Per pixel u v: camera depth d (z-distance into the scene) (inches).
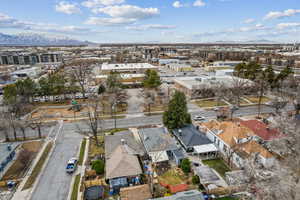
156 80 3056.1
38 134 1800.0
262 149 1261.1
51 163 1355.8
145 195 991.6
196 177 1126.4
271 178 822.5
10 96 2225.6
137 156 1384.1
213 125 1711.4
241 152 1299.2
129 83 3718.0
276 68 5108.3
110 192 1066.7
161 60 7135.8
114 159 1245.1
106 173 1159.0
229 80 3275.1
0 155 1328.7
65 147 1567.4
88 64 6505.9
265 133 1473.9
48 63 7204.7
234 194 1019.9
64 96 2896.2
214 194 1027.9
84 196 1042.1
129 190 1008.9
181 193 955.3
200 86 2906.0
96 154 1455.5
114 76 3100.4
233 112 2293.3
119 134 1612.9
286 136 1143.0
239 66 3811.5
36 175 1232.8
